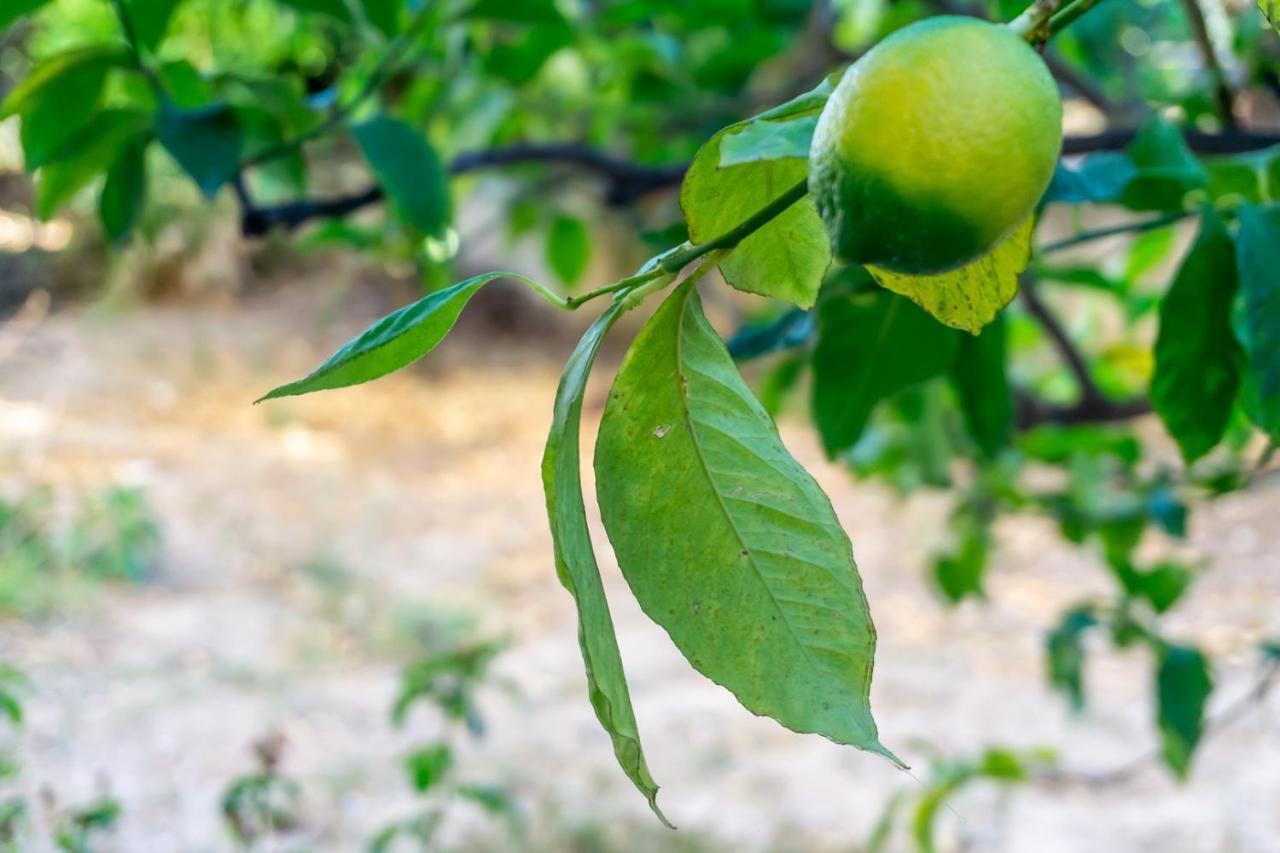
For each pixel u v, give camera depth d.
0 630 7.48
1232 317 1.62
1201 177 1.49
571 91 3.58
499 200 4.73
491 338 17.41
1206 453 1.55
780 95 3.20
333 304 3.94
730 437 1.09
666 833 5.91
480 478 13.07
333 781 5.93
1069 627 3.19
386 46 2.29
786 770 6.82
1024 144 1.02
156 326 15.98
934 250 1.02
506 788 5.97
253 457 12.95
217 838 4.96
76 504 9.93
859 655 1.08
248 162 2.20
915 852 5.81
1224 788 6.46
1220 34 2.55
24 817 3.11
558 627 9.25
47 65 1.90
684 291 1.09
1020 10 2.15
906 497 3.96
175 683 6.98
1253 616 8.95
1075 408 3.00
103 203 2.11
